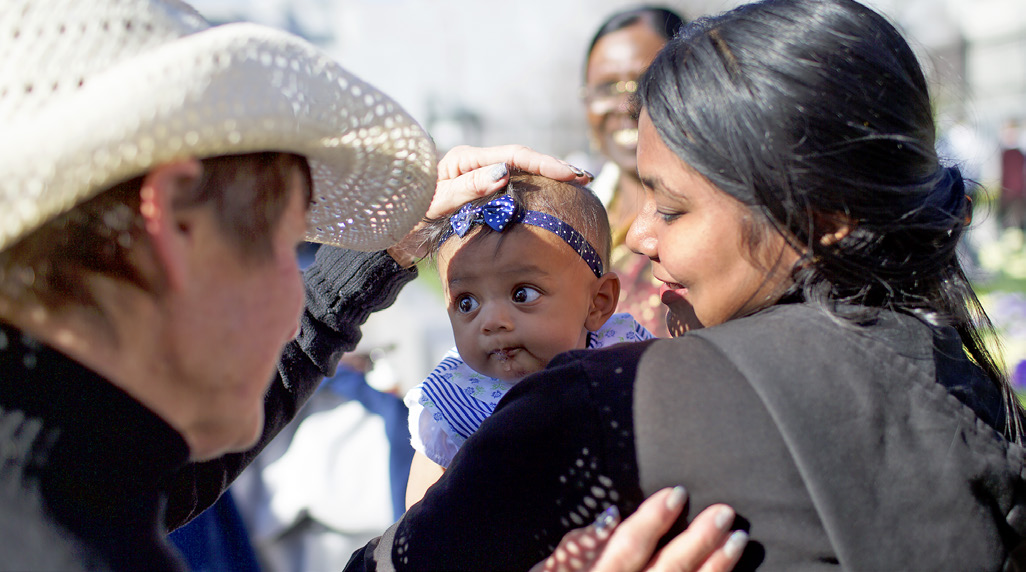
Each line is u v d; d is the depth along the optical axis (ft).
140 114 2.76
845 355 3.52
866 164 3.67
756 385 3.44
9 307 3.00
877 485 3.34
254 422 3.65
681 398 3.57
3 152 2.69
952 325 4.03
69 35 2.88
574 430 3.71
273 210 3.42
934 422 3.47
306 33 53.88
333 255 5.68
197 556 6.06
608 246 6.45
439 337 16.94
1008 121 42.19
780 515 3.44
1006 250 27.12
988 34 50.31
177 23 3.16
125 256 3.02
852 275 3.76
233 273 3.27
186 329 3.19
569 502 3.70
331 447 8.41
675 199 4.01
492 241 5.75
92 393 3.01
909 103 3.77
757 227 3.82
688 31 4.26
